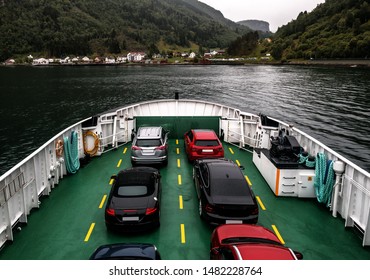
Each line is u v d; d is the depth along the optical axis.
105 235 7.11
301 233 7.25
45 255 6.36
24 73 135.88
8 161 26.69
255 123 13.68
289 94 60.16
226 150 13.43
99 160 12.16
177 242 6.84
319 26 181.12
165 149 11.27
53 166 9.55
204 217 7.37
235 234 6.11
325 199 8.26
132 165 11.34
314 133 31.55
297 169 8.91
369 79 78.81
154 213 7.03
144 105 16.69
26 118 42.41
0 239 6.48
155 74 123.75
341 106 45.88
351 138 29.89
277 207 8.48
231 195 7.28
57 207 8.43
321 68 128.00
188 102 16.95
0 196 6.40
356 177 7.18
